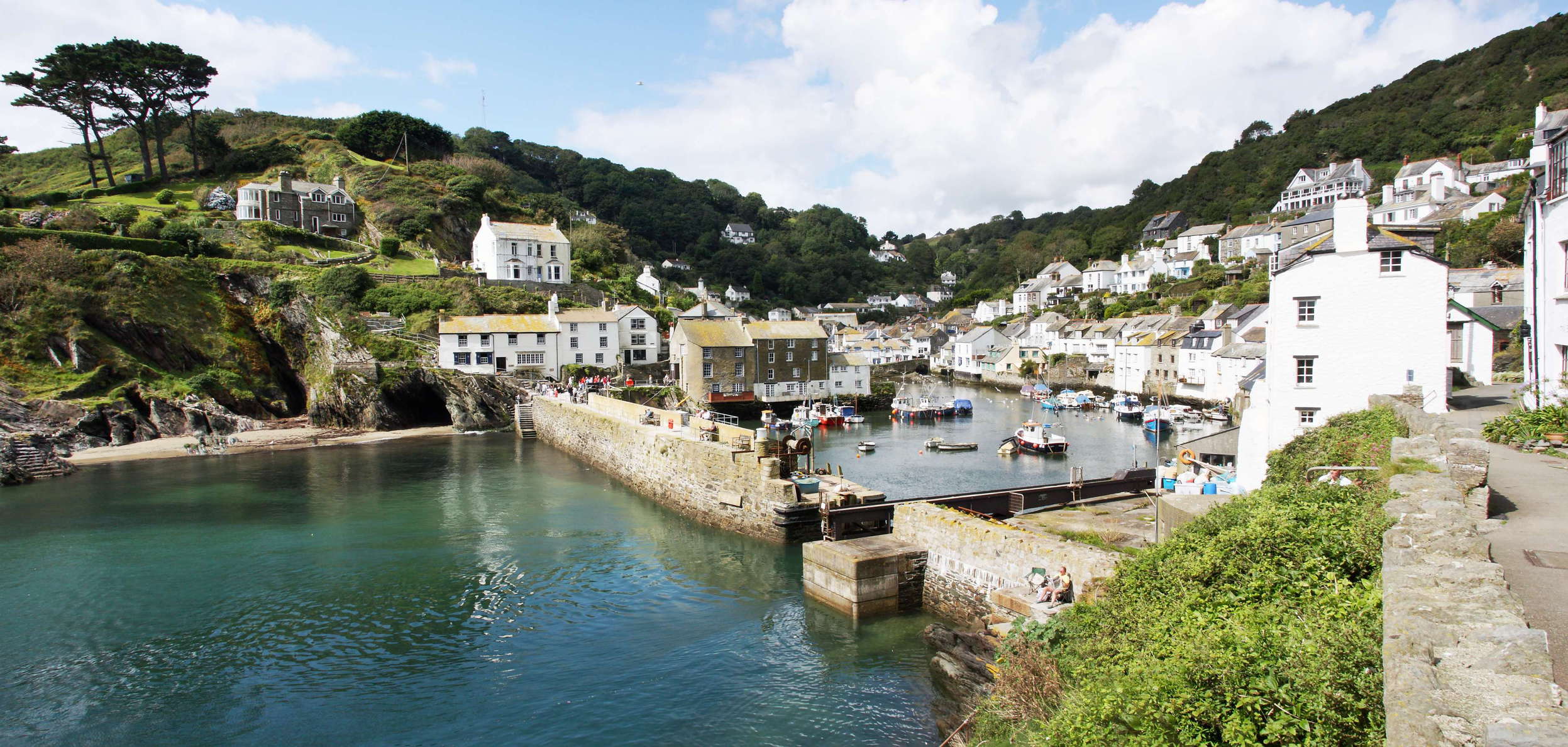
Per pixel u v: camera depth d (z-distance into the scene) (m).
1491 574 7.98
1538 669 6.15
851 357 88.81
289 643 23.44
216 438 60.28
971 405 89.38
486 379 71.94
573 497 42.81
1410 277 25.00
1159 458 55.66
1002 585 21.67
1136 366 92.31
